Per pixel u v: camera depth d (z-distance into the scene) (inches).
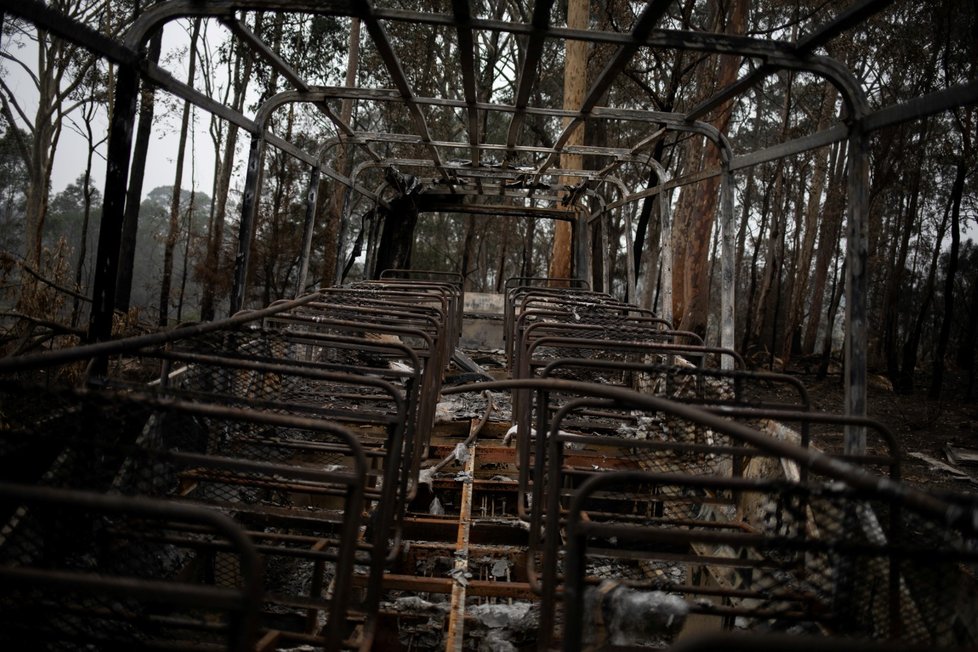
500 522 166.6
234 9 125.1
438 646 133.3
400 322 212.2
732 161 196.7
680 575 165.9
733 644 41.5
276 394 164.7
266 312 146.8
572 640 63.3
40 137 729.6
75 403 91.0
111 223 121.2
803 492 65.1
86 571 90.0
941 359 645.9
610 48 548.1
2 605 72.6
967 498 53.9
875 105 767.1
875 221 893.8
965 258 1039.0
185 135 807.7
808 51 126.1
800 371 894.4
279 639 90.2
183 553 119.3
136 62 122.3
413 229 450.6
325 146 262.1
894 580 89.2
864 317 119.5
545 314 222.7
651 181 415.2
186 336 109.7
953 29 634.8
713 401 134.0
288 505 154.9
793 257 1082.7
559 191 453.7
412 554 149.1
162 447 114.4
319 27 748.6
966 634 82.7
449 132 891.4
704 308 581.3
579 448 196.2
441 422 233.9
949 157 669.9
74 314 431.5
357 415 121.5
